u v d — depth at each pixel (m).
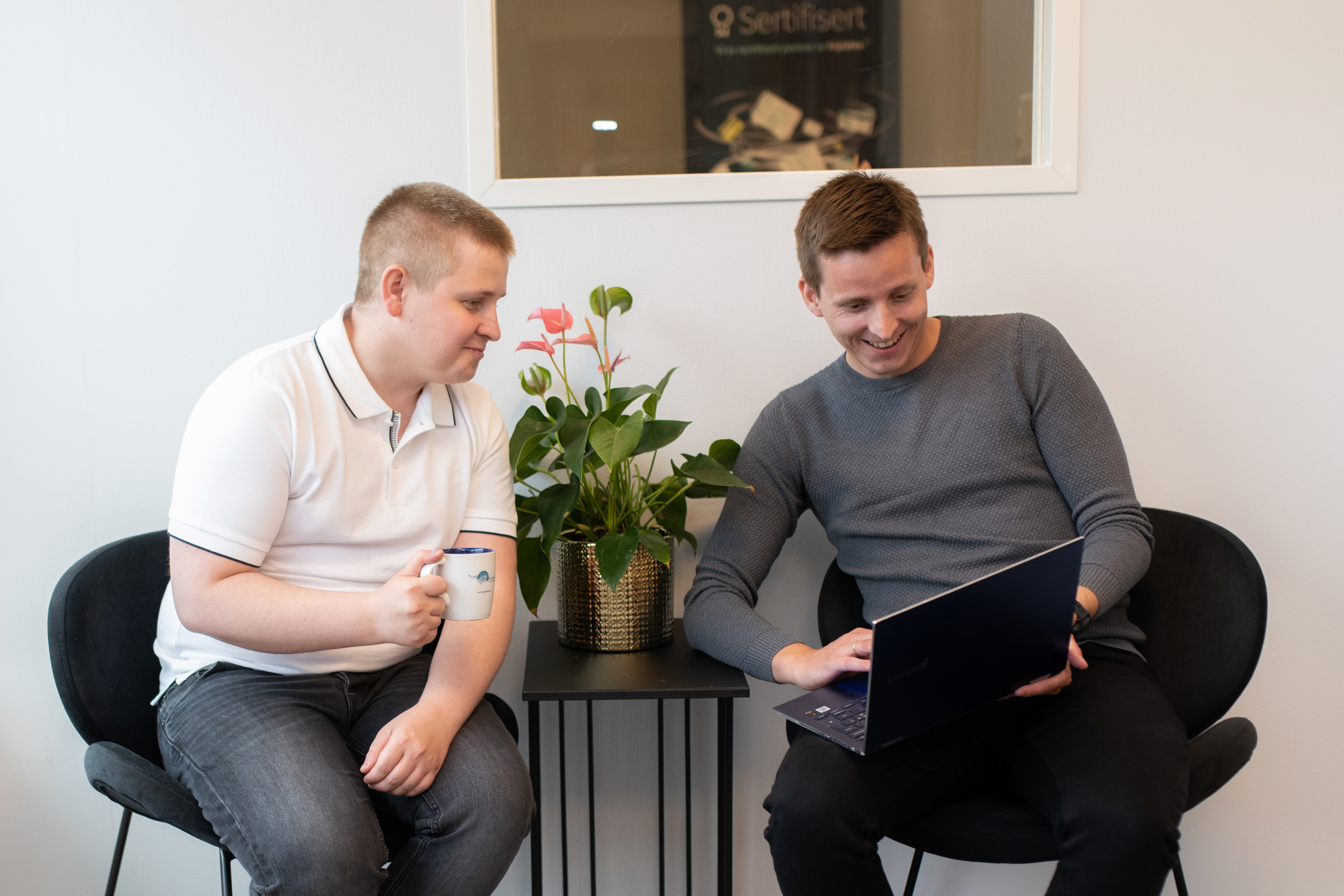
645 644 1.34
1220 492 1.49
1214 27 1.43
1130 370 1.48
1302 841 1.52
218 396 1.05
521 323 1.50
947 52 1.46
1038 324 1.26
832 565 1.35
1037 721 1.08
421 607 0.97
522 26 1.46
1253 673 1.13
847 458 1.28
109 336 1.47
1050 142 1.45
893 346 1.18
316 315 1.48
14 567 1.49
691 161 1.48
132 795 0.97
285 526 1.08
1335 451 1.48
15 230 1.45
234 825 0.95
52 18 1.43
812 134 1.47
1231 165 1.45
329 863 0.91
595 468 1.37
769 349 1.50
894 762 1.04
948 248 1.47
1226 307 1.47
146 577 1.24
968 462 1.21
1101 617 1.18
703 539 1.54
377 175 1.47
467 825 0.99
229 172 1.46
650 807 1.57
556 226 1.48
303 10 1.44
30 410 1.47
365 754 1.09
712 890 1.58
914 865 1.32
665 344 1.50
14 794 1.51
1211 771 1.03
